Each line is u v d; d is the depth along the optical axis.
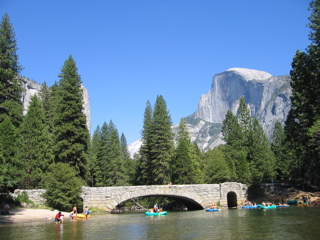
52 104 67.12
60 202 43.12
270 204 57.97
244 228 28.81
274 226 29.52
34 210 40.69
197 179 72.81
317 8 45.34
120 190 49.69
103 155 87.06
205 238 23.78
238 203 63.03
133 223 35.25
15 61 53.53
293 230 26.56
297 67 48.41
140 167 80.31
